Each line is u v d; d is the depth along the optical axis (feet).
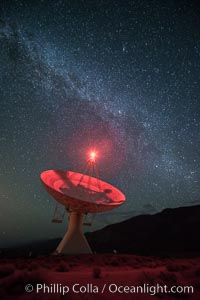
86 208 87.10
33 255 85.05
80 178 100.68
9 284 26.32
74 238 87.92
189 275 36.58
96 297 24.99
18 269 42.93
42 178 85.05
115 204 87.51
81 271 43.86
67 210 91.04
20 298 23.34
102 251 282.36
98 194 98.27
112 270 45.68
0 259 69.46
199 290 29.63
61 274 37.40
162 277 33.42
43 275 29.50
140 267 51.57
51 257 74.59
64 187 93.86
